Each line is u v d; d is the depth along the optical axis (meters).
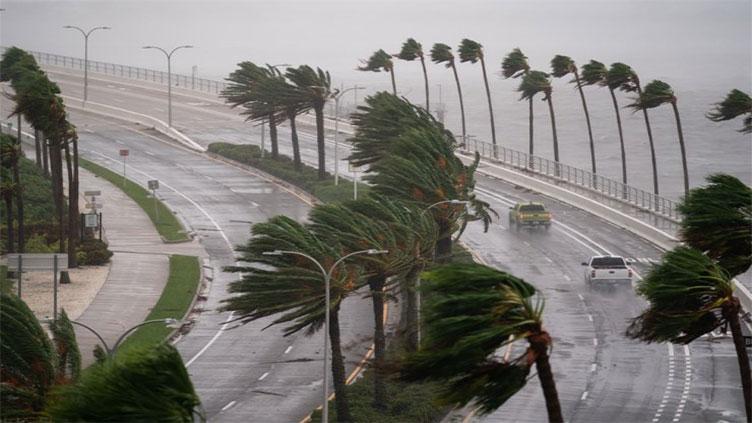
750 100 127.75
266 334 83.12
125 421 35.00
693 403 68.75
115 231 116.62
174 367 35.72
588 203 128.38
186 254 107.81
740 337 48.03
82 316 86.44
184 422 35.19
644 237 115.50
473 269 38.34
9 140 99.44
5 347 49.09
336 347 64.06
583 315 88.31
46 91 99.88
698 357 77.88
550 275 100.56
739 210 53.31
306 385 71.19
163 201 130.50
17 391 48.16
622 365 76.31
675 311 47.75
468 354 37.78
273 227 63.12
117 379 35.47
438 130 103.12
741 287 92.56
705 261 47.94
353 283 63.69
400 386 68.00
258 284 62.34
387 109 102.62
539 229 118.31
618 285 96.25
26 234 108.94
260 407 66.75
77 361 51.50
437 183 79.81
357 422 63.34
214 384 71.56
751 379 49.19
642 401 69.25
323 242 64.12
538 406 68.06
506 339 38.28
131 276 99.25
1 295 50.03
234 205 128.88
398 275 68.62
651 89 131.88
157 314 87.94
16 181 99.94
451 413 66.06
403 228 68.50
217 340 81.81
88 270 100.94
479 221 121.25
